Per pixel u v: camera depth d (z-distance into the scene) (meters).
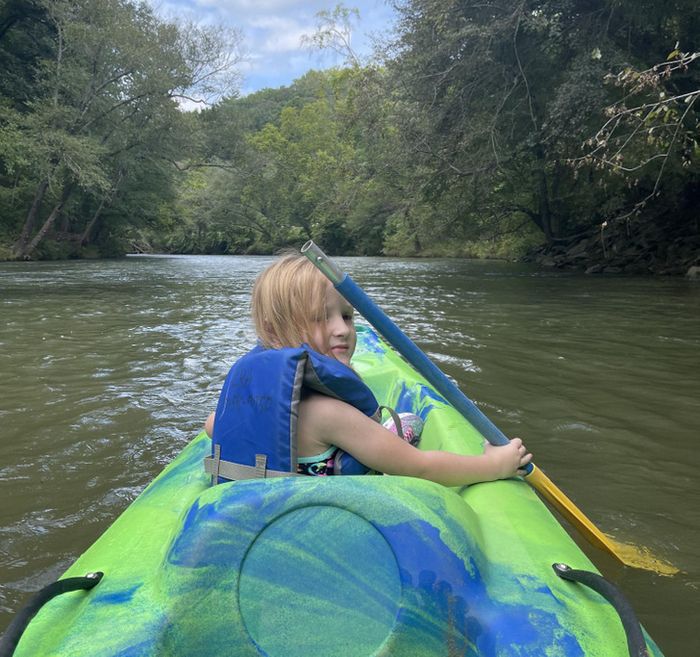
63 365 4.92
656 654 1.14
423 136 12.53
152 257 31.75
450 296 10.20
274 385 1.32
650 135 6.01
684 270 13.67
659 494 2.63
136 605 1.12
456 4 10.76
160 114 22.27
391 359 3.25
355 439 1.33
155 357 5.21
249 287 12.35
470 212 18.36
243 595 1.10
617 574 2.04
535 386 4.24
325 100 43.38
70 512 2.50
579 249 18.12
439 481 1.54
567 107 9.63
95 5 19.52
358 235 38.22
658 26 10.23
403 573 1.11
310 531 1.12
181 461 2.03
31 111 21.00
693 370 4.68
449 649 1.10
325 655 1.09
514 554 1.34
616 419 3.54
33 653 1.08
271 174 41.50
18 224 23.05
